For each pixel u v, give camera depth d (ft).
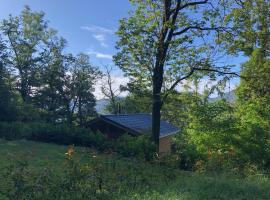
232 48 75.97
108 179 35.04
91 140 83.56
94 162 36.50
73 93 189.16
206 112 64.39
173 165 46.03
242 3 75.10
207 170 50.83
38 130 93.61
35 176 30.78
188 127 66.74
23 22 169.37
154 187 36.04
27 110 119.85
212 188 35.76
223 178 40.40
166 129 122.72
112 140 81.51
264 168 58.18
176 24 77.00
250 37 76.79
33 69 168.96
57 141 90.48
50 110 178.40
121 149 67.26
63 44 181.98
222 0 74.79
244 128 61.00
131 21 76.69
